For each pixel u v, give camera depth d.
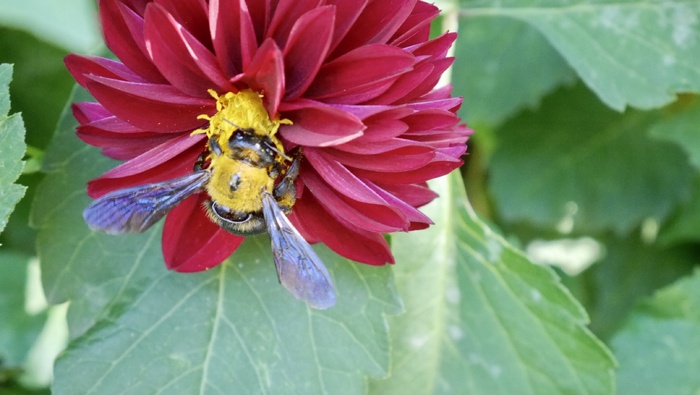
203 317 0.22
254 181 0.21
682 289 0.27
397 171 0.20
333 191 0.21
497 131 0.31
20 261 0.28
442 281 0.25
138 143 0.21
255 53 0.20
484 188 0.32
